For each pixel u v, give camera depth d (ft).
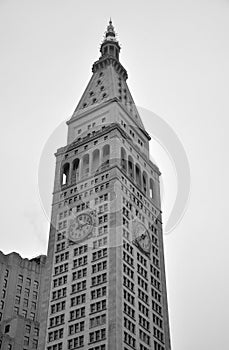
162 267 404.77
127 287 346.54
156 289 381.60
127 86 483.51
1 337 389.80
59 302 354.54
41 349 336.08
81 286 352.90
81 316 335.88
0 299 437.99
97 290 342.44
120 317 322.55
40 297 465.88
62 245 386.32
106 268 349.20
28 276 472.44
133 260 369.50
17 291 455.63
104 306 330.75
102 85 469.98
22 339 405.39
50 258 384.06
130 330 327.06
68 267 370.12
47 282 372.17
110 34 549.13
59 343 331.77
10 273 459.32
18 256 477.36
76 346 322.75
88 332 324.39
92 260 360.89
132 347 319.88
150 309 361.10
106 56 503.20
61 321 343.26
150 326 350.64
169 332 369.09
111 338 310.86
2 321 421.59
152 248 402.93
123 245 363.56
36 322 424.87
